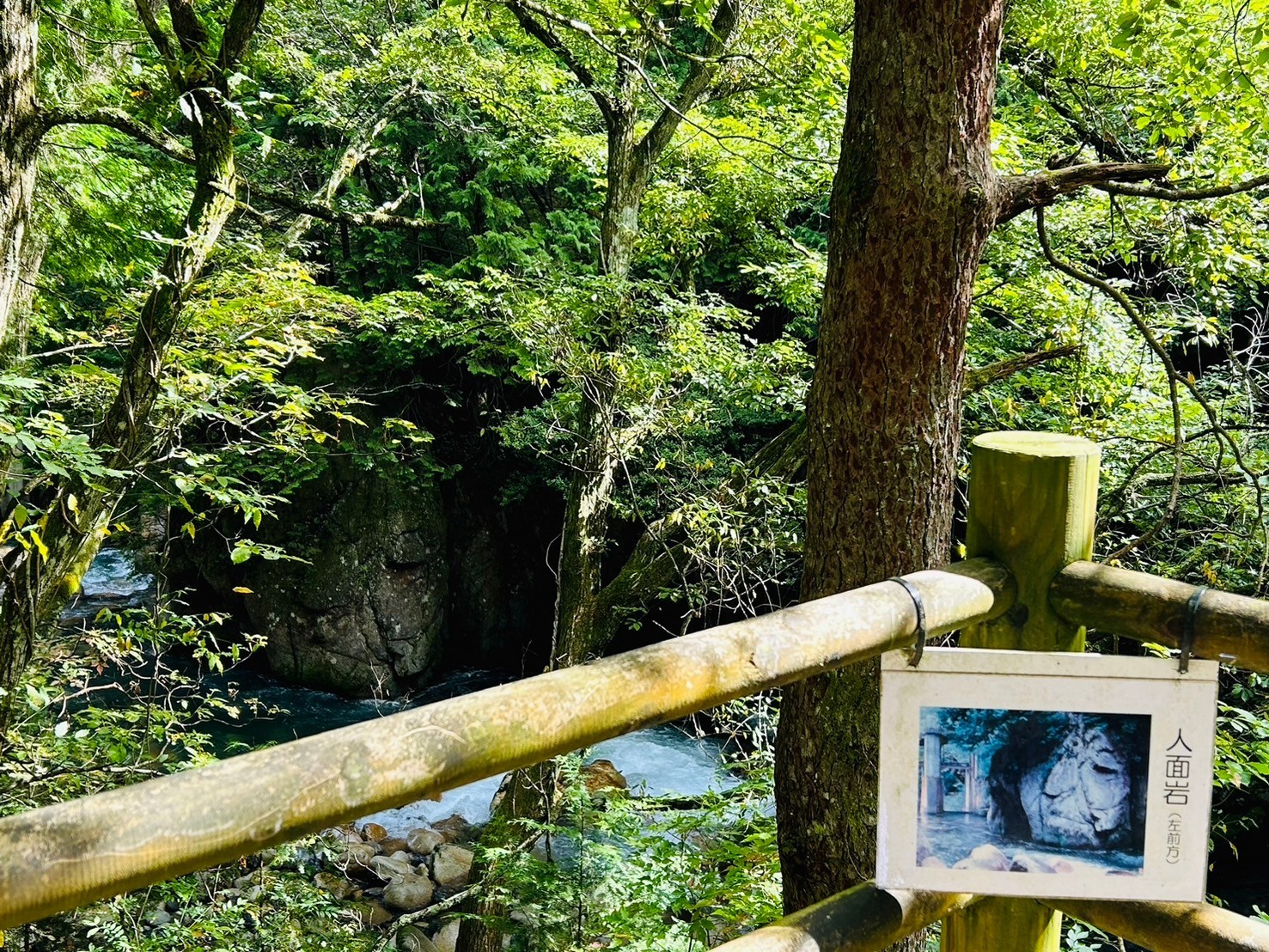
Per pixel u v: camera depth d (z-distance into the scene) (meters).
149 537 10.46
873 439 1.91
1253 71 3.49
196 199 4.03
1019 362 4.30
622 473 7.76
